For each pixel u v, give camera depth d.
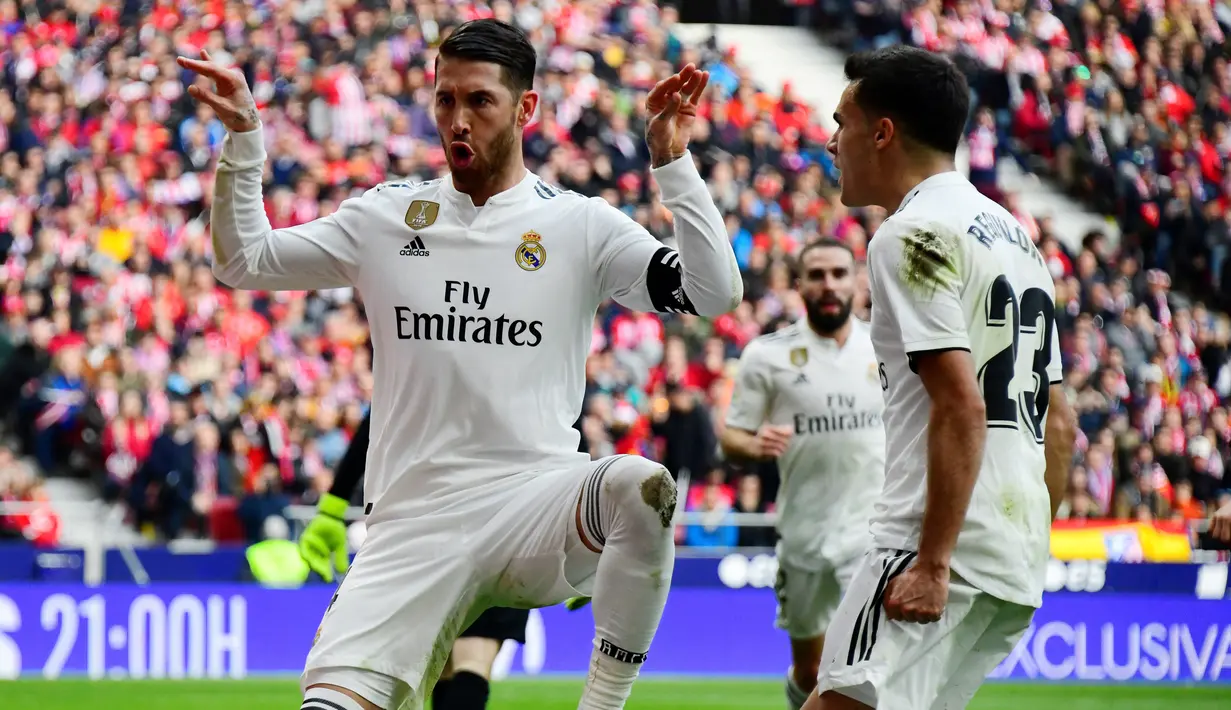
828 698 6.68
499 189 7.17
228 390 23.88
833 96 36.28
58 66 30.66
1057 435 7.20
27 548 19.66
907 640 6.54
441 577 6.99
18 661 19.09
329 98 30.22
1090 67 35.34
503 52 7.00
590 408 24.17
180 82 30.34
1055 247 29.89
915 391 6.69
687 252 6.84
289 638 19.64
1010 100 34.47
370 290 7.22
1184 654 20.62
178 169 29.00
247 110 7.11
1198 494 27.61
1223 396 30.23
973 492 6.58
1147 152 33.94
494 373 7.04
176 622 19.41
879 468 12.51
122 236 27.23
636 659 7.07
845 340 12.64
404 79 31.23
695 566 20.77
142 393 24.17
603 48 33.06
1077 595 20.48
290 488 23.62
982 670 6.95
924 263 6.51
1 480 21.88
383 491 7.18
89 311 25.59
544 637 20.02
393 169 29.91
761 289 28.33
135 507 22.52
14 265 26.62
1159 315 30.23
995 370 6.65
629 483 6.79
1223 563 21.14
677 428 23.89
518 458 7.07
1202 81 36.09
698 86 6.80
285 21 31.98
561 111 30.62
